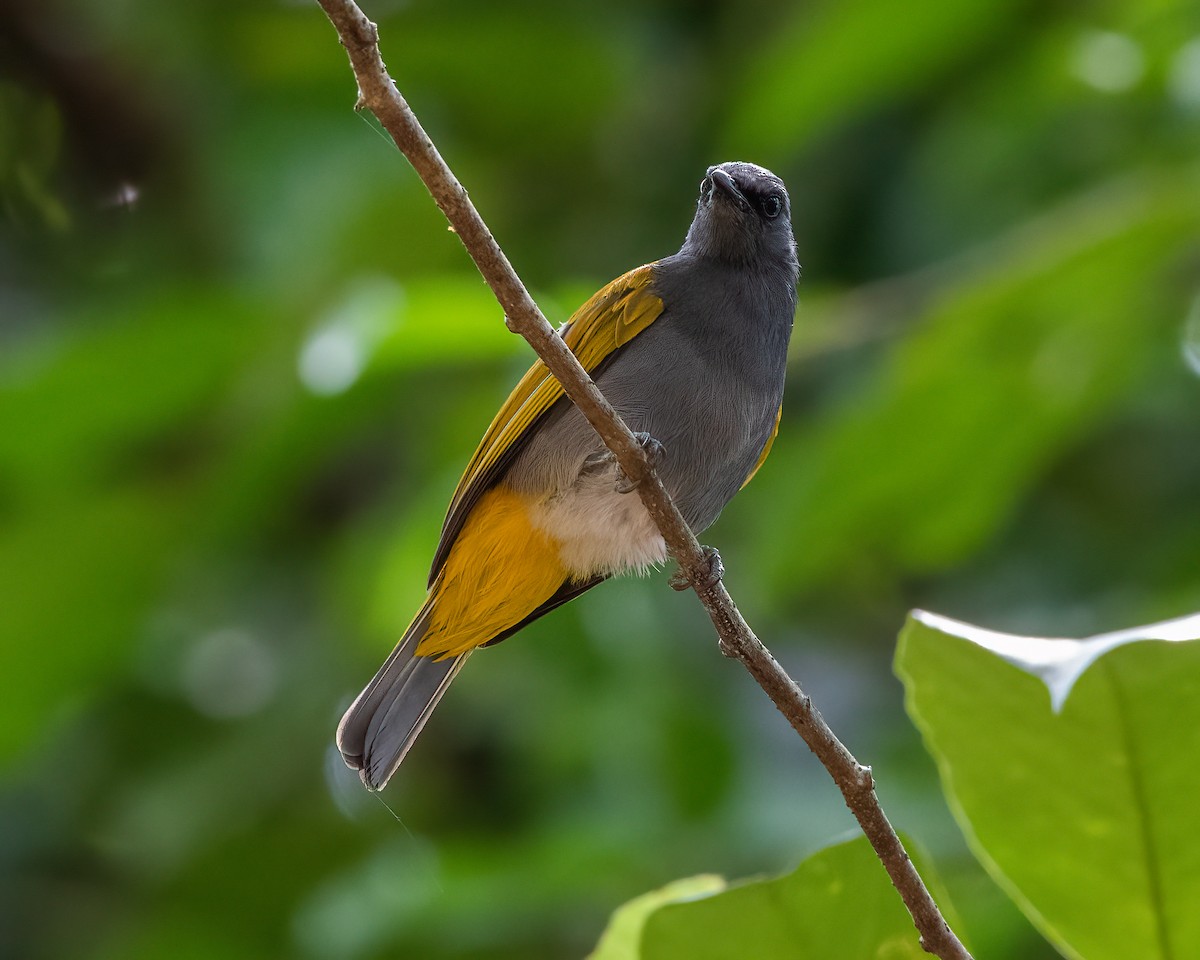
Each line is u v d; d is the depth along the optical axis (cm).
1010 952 982
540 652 1138
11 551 1064
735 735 1150
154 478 1098
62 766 1238
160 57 1328
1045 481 1301
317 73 1297
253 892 1191
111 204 1388
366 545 1120
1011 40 1225
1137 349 1073
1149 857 496
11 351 1166
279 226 1191
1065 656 459
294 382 1010
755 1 1375
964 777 513
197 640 1232
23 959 1177
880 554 1330
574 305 981
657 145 1392
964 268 1084
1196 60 1173
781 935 526
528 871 1061
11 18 1329
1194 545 1197
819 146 1301
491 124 1405
